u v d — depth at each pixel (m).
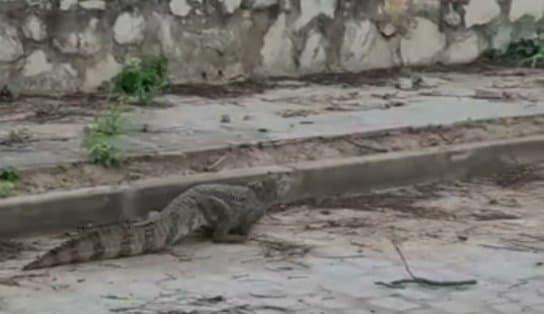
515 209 15.27
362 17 24.00
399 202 15.65
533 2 25.95
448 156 16.95
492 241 13.65
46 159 14.91
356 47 24.02
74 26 20.83
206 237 13.74
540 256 13.06
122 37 21.28
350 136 16.91
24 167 14.45
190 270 12.41
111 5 21.14
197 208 13.43
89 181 14.56
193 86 21.91
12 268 12.40
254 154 15.97
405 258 12.91
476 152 17.20
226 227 13.57
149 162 15.20
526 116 18.67
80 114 18.80
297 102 20.20
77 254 12.54
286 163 15.97
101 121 17.23
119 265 12.56
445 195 16.11
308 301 11.41
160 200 14.54
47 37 20.64
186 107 19.55
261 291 11.70
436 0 24.91
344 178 15.99
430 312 11.12
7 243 13.42
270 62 23.06
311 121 18.06
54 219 13.84
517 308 11.29
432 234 13.94
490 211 15.13
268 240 13.64
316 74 23.59
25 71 20.55
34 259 12.73
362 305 11.31
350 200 15.72
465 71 24.62
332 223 14.45
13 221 13.57
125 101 19.89
